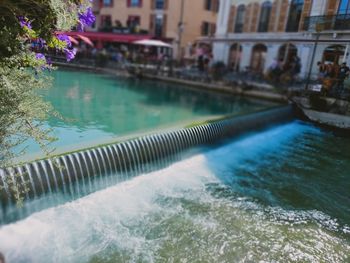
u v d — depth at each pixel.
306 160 9.95
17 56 3.67
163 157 7.95
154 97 16.30
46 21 3.46
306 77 16.98
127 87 18.36
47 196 5.67
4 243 4.94
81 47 25.33
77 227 5.58
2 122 4.04
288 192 7.70
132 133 7.99
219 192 7.38
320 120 13.88
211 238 5.68
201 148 9.18
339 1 14.05
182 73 22.17
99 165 6.45
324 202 7.35
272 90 17.34
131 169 7.14
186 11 32.94
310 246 5.68
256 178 8.34
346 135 12.98
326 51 14.66
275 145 11.14
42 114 4.62
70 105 11.48
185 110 13.81
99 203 6.25
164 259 5.12
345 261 5.35
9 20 3.29
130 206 6.37
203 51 27.20
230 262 5.14
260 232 5.96
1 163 4.61
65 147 6.44
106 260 5.01
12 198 5.20
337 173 9.10
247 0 24.47
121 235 5.57
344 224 6.48
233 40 23.56
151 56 28.28
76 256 5.02
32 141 6.69
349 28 13.25
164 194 6.98
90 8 3.74
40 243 5.12
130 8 34.62
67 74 13.40
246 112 12.27
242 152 10.00
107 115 11.08
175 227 5.92
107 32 33.97
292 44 19.92
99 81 18.73
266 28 23.39
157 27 33.81
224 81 19.55
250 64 24.89
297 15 20.62
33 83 4.41
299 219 6.53
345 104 13.17
